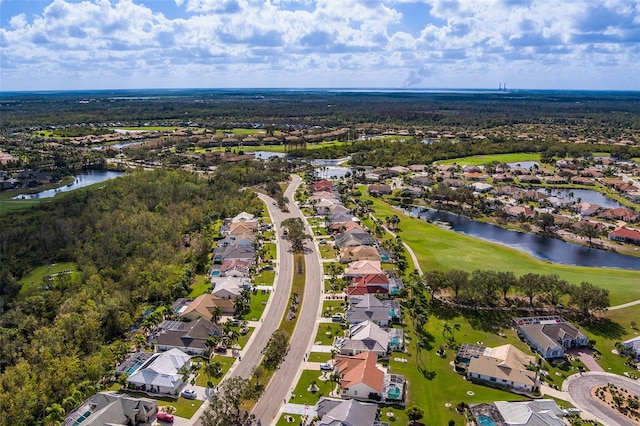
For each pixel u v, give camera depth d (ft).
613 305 464.65
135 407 307.37
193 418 311.47
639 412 315.37
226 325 413.80
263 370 360.28
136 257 547.90
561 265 586.45
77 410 302.86
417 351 387.75
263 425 302.04
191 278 527.40
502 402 312.91
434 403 324.39
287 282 517.55
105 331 411.95
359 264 536.01
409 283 495.41
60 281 513.45
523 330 412.77
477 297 458.50
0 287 508.53
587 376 357.00
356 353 380.78
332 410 301.84
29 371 339.16
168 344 393.50
